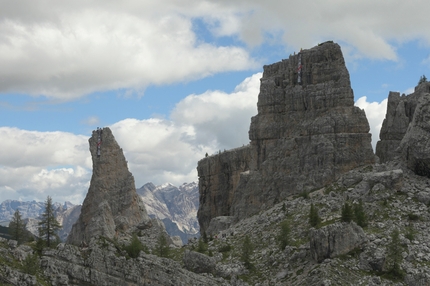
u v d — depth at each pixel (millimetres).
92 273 162000
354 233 175250
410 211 191500
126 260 166000
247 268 186500
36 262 158125
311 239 177125
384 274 167125
